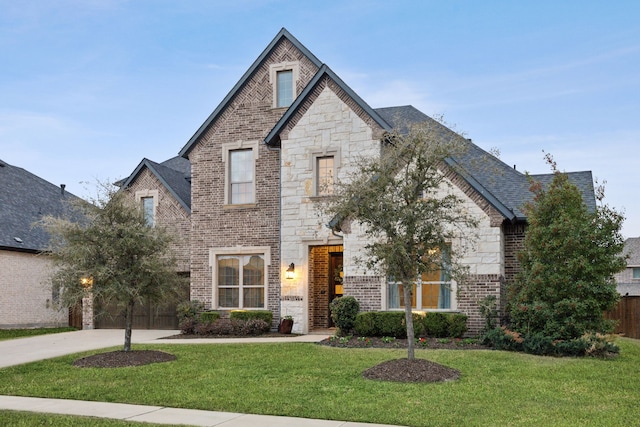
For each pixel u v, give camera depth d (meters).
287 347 16.16
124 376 12.41
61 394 10.80
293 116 21.05
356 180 13.22
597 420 8.61
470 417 8.80
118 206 14.80
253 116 22.48
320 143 20.55
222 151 22.72
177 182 25.45
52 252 14.64
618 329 22.86
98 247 14.45
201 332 20.39
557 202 15.88
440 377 11.59
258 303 21.86
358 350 15.40
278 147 21.94
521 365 13.08
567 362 13.60
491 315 16.86
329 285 21.78
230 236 22.28
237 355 14.82
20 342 19.14
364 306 18.53
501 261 17.72
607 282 15.53
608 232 15.44
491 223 17.50
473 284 17.53
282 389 10.87
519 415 8.91
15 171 31.70
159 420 8.84
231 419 8.90
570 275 15.24
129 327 15.09
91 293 14.41
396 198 12.45
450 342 16.61
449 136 14.32
